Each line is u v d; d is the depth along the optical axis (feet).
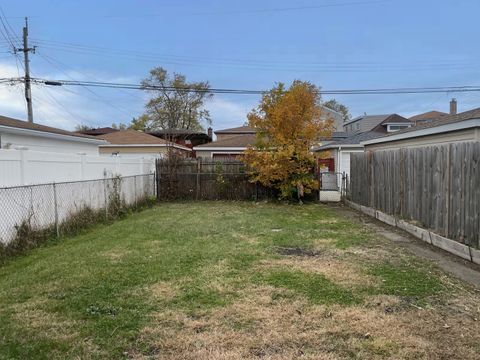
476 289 15.03
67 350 10.32
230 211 39.81
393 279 16.12
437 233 23.53
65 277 16.56
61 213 27.14
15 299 14.10
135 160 44.70
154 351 10.30
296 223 31.22
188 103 149.18
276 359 9.84
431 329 11.45
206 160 52.44
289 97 46.24
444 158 22.76
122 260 19.34
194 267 17.93
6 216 21.34
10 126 37.52
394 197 31.17
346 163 63.31
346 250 21.56
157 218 34.27
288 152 46.03
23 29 74.33
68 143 50.14
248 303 13.50
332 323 11.86
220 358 9.92
